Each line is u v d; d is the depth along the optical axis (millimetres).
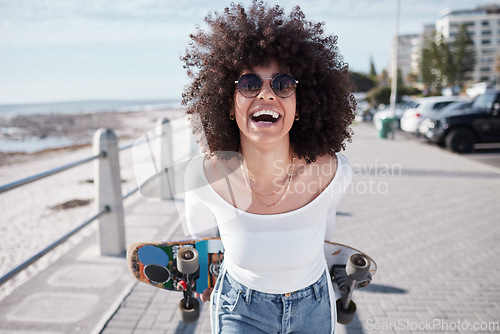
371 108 28469
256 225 1339
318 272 1464
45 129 24875
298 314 1399
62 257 4102
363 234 4758
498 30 124250
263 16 1392
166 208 5738
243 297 1399
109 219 4094
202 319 2959
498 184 7328
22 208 6539
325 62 1501
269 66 1343
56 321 2955
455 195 6559
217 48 1417
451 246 4348
